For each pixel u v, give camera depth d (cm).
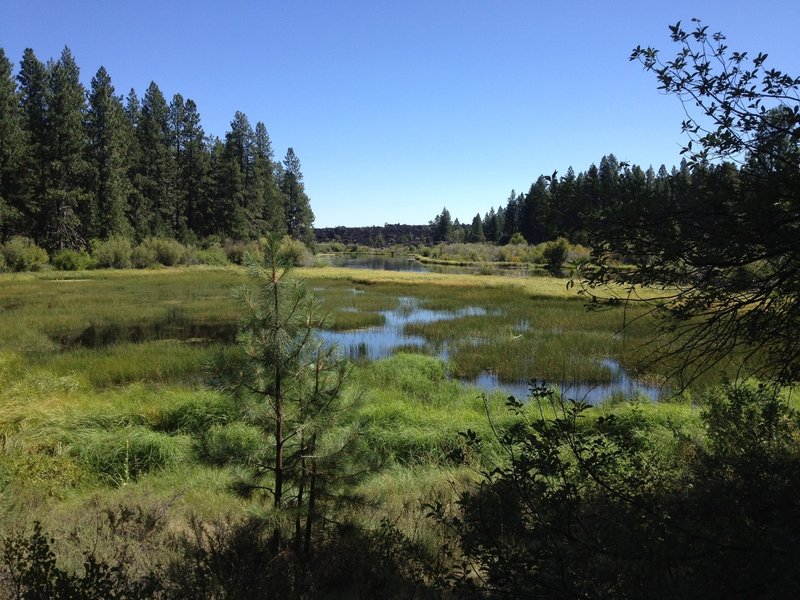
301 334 402
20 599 290
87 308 2489
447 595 339
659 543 229
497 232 12719
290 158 9719
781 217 225
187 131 7444
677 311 281
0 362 1248
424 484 603
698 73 246
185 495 567
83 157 5484
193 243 6556
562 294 3281
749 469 321
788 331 281
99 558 376
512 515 255
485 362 1534
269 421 407
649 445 684
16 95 4931
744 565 213
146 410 909
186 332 1988
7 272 4362
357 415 436
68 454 720
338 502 405
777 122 237
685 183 251
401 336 2006
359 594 338
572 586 225
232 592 328
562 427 273
